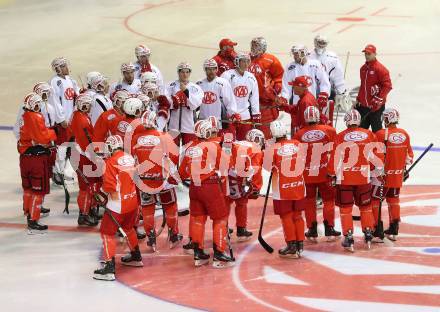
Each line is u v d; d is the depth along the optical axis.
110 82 48.88
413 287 23.27
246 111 33.62
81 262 26.08
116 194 24.28
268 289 23.39
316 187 27.27
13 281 24.52
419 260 25.33
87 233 28.84
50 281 24.47
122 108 27.83
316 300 22.52
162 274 24.81
